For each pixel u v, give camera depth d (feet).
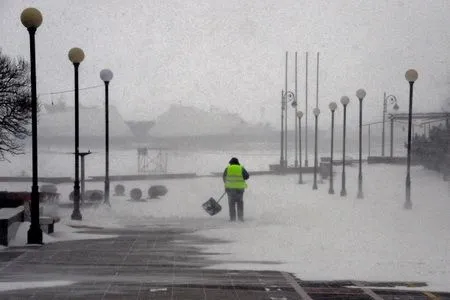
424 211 100.48
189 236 65.51
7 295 34.58
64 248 55.31
